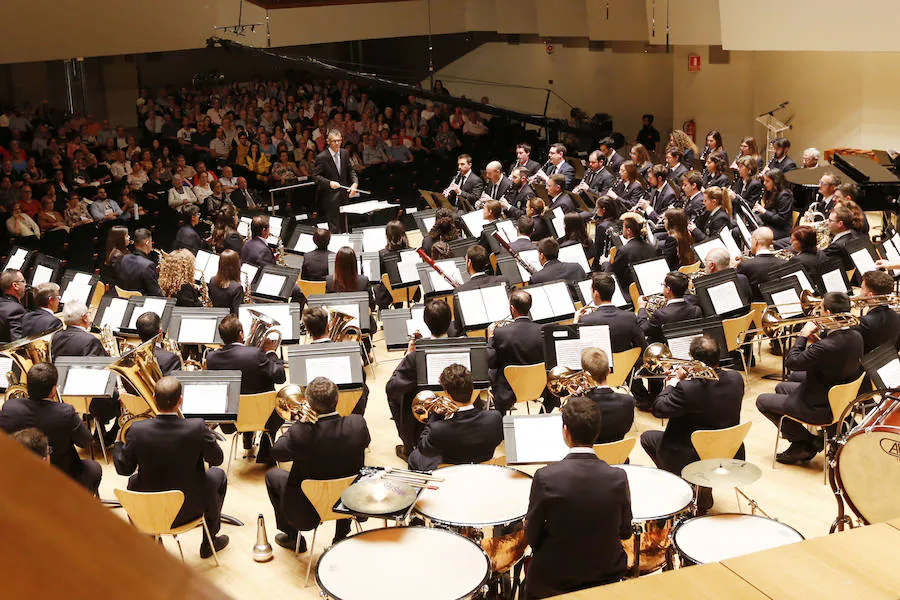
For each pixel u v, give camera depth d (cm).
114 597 41
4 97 1866
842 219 823
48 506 41
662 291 805
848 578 325
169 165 1599
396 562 382
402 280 898
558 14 1939
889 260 827
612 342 654
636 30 1766
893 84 1495
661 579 330
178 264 826
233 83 2120
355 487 421
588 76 2198
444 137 1897
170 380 492
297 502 505
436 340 586
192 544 558
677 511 427
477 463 496
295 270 852
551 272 809
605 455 508
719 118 1792
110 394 616
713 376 528
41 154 1597
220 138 1783
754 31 1449
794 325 740
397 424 647
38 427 525
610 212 1029
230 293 823
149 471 490
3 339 785
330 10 1791
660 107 2116
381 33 1900
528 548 487
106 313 773
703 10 1556
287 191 1595
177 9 1491
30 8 1299
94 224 1319
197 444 494
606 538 382
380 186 1700
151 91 2144
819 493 602
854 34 1286
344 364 599
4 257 1217
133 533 44
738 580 328
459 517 423
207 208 1395
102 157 1599
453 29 2000
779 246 974
